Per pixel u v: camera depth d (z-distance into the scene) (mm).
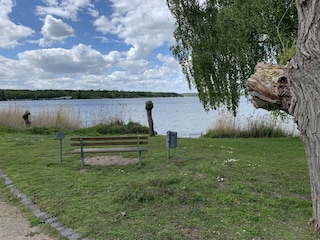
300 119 3508
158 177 5469
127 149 6773
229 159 7215
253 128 13617
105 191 4926
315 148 3416
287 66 3713
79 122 15750
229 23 10469
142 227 3611
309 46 3449
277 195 4738
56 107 16422
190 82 12875
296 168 6504
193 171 5891
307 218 3891
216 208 4152
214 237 3365
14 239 3578
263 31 9203
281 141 11398
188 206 4219
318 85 3350
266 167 6473
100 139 6684
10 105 16469
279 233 3465
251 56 10305
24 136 12633
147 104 13180
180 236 3383
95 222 3793
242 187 4953
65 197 4695
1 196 5137
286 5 8992
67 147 9680
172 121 25266
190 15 12570
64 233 3629
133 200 4355
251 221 3773
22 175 6094
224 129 13688
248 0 9461
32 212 4340
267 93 3963
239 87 11922
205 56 11766
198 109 43594
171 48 13016
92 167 6730
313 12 3424
